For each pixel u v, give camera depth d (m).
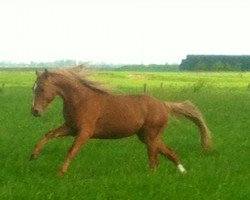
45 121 24.58
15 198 10.09
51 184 11.30
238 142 19.03
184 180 12.05
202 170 13.42
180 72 140.25
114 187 11.20
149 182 11.52
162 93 44.56
